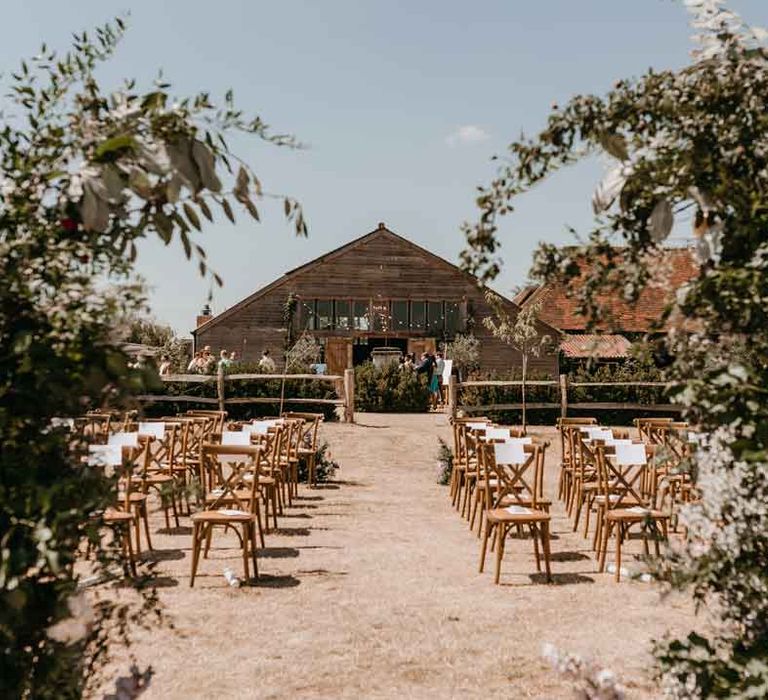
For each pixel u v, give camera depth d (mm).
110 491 2447
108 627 2697
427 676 5090
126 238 2426
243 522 7133
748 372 2465
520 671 5172
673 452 3148
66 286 2250
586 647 5578
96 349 2219
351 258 35125
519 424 20172
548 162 2676
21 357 2211
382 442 16984
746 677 2594
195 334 34188
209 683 4910
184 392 19391
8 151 2318
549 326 30656
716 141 2549
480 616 6328
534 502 7758
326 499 11750
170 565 7762
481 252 2758
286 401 19500
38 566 2170
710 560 2816
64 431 2420
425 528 9812
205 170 2299
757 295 2441
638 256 2678
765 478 2820
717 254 2617
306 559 8148
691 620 6164
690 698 2828
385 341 36031
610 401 20203
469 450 11133
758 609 2834
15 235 2301
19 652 2215
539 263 2713
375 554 8398
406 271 35344
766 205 2479
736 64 2510
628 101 2584
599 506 8391
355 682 4984
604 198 2602
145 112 2299
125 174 2338
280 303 34594
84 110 2369
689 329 2680
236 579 7121
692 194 2555
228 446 7660
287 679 5012
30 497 2090
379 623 6145
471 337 34094
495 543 8656
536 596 6887
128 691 2652
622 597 6832
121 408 2387
